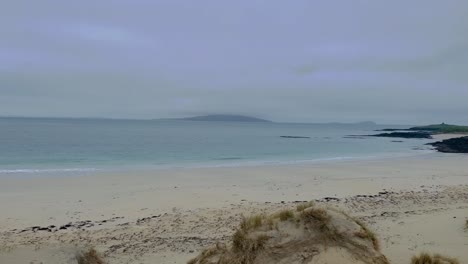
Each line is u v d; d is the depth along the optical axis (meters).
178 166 31.03
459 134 110.38
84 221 13.67
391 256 8.59
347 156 42.72
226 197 17.98
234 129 140.88
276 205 16.12
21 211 15.02
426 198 17.41
